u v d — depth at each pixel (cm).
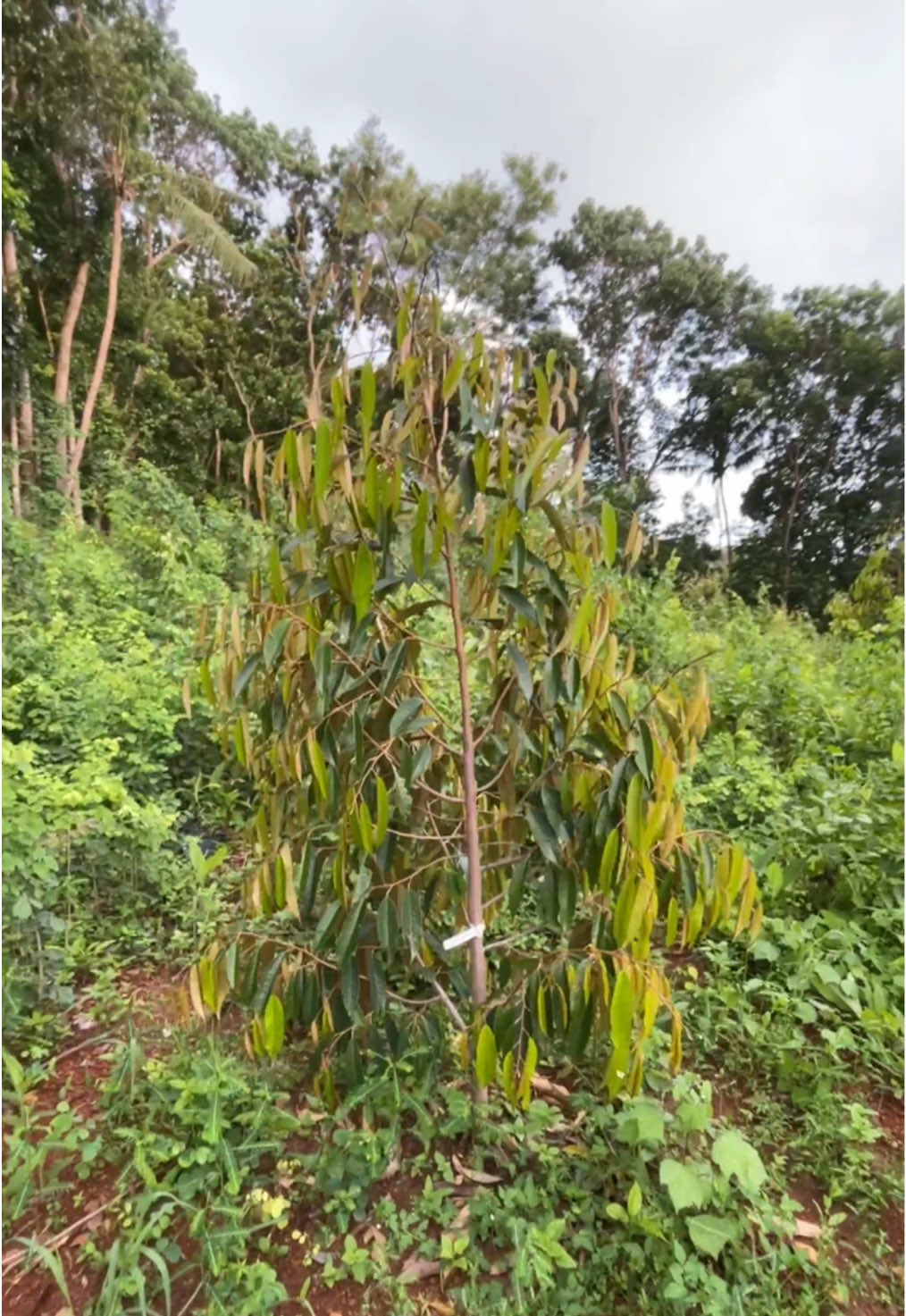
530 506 137
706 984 237
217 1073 169
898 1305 143
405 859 168
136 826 262
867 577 756
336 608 148
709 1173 151
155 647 451
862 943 243
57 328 989
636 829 134
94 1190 162
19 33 809
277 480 147
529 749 157
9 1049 201
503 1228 150
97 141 907
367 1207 158
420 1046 183
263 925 241
